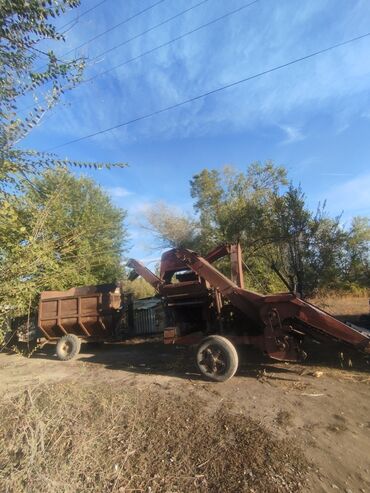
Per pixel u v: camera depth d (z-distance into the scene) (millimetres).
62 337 11789
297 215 13141
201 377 7523
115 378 8086
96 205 16969
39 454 3154
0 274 3541
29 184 3760
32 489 2834
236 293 7680
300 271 12766
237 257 8891
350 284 18375
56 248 4262
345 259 14875
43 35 3352
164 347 12219
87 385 7391
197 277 8914
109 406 5609
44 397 5918
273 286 16094
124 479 3705
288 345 7004
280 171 30516
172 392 6605
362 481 3646
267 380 6984
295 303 6969
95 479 3525
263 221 15211
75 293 12898
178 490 3553
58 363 10930
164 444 4477
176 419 5250
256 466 3910
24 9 3152
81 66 3627
